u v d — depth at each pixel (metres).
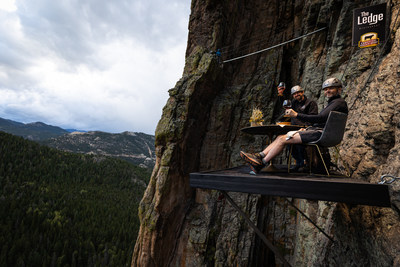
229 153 10.88
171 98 10.59
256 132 3.82
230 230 9.46
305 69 9.72
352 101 5.91
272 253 9.07
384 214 2.98
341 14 7.80
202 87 10.44
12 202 77.88
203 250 9.52
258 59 11.81
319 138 2.94
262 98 10.98
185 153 10.30
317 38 9.41
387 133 3.47
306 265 6.79
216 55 10.81
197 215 10.26
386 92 3.67
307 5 10.33
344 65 7.66
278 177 2.68
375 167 3.62
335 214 4.42
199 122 10.88
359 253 3.55
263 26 11.84
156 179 10.37
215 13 11.05
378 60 4.81
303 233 7.26
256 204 9.50
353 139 4.59
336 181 2.39
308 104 3.85
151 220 9.79
